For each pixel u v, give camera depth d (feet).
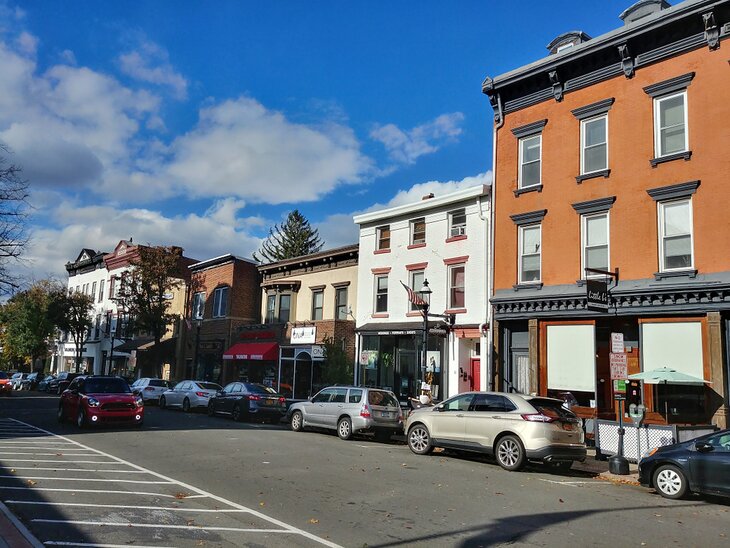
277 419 80.28
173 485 32.89
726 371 53.72
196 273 136.98
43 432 57.57
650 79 62.44
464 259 78.38
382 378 87.81
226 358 115.65
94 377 67.05
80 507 26.96
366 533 24.11
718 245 55.47
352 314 97.14
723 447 33.55
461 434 46.75
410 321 84.69
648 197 61.00
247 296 123.75
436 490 33.76
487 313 74.43
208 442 52.21
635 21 63.26
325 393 65.67
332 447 52.31
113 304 170.81
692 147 58.34
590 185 66.03
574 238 66.64
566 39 72.90
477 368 77.00
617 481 41.09
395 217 89.66
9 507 26.43
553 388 66.18
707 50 58.44
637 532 25.71
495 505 30.32
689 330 56.54
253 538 22.81
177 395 95.71
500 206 74.79
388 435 63.00
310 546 21.97
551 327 67.56
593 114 66.74
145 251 133.08
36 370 215.72
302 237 223.10
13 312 175.01
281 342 107.86
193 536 22.85
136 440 52.65
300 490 32.50
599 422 50.52
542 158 71.00
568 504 31.30
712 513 30.68
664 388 57.82
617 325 62.85
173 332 142.00
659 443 45.52
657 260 59.52
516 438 42.93
